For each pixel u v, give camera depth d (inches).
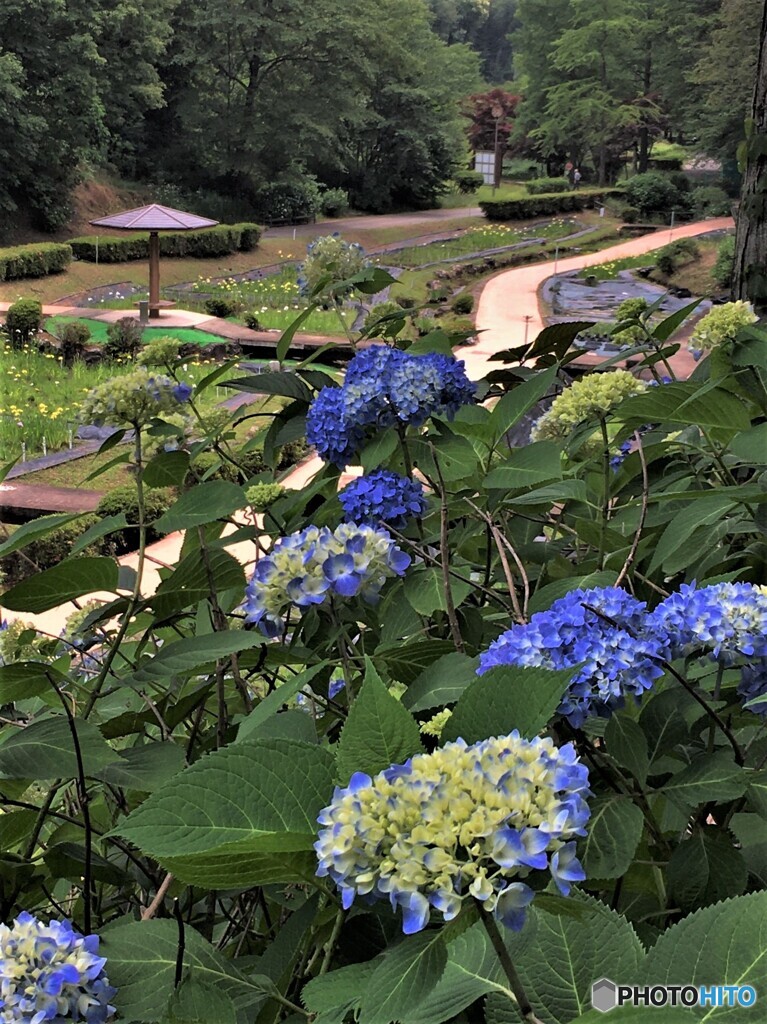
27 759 43.3
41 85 1177.4
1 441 434.9
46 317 806.5
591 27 2068.2
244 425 398.0
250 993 34.0
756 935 26.5
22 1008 31.9
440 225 1670.8
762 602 40.9
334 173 1796.3
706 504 59.4
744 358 77.3
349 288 102.7
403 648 50.1
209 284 1107.3
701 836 37.7
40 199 1244.5
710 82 1731.1
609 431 85.9
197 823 28.4
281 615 47.3
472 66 2068.2
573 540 80.0
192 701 54.5
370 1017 24.9
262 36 1486.2
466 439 67.4
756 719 46.9
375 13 1590.8
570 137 2214.6
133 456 73.1
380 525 56.3
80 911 52.7
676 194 1790.1
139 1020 33.8
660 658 36.8
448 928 25.8
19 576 263.1
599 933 30.3
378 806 26.0
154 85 1437.0
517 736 28.0
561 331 87.7
